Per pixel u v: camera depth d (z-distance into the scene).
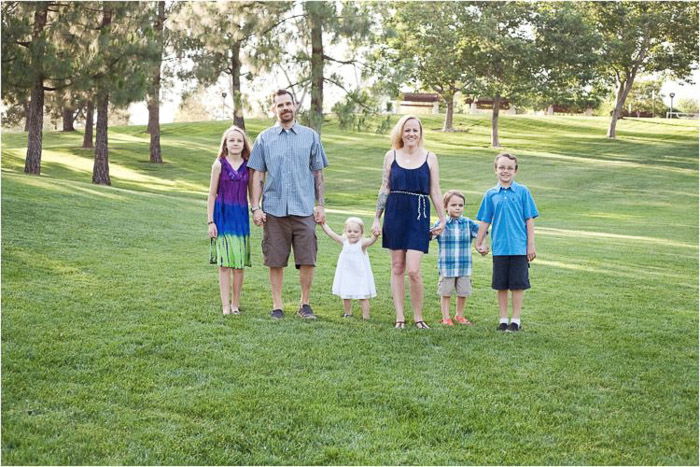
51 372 4.46
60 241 9.09
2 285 6.59
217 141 38.94
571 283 8.43
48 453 3.45
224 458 3.47
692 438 3.82
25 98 21.69
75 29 21.08
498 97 41.50
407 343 5.46
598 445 3.72
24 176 15.61
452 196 6.59
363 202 24.22
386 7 25.64
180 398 4.14
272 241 6.27
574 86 42.97
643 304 7.22
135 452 3.50
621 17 42.66
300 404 4.11
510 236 6.09
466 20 39.62
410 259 6.10
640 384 4.63
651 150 40.88
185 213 13.98
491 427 3.91
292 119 6.39
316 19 23.91
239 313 6.21
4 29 19.25
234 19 24.97
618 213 21.62
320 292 7.47
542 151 39.94
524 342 5.60
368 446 3.63
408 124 6.23
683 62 43.06
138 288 6.92
